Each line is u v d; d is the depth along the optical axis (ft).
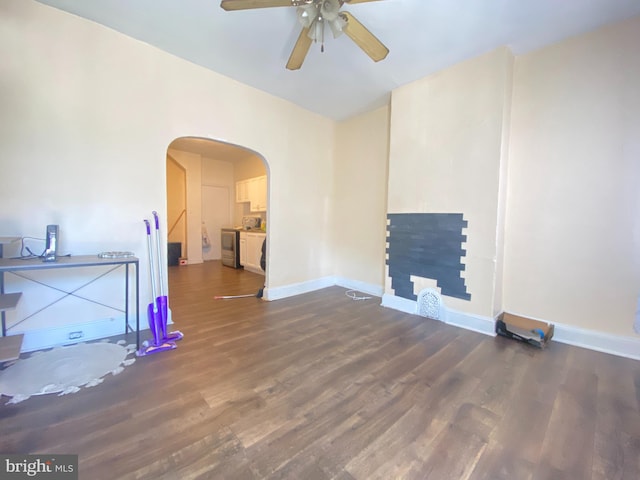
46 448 4.05
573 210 7.89
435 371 6.41
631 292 7.14
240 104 10.44
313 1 5.47
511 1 6.36
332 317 9.99
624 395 5.53
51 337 7.24
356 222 13.88
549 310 8.35
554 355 7.22
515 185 8.80
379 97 11.61
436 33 7.52
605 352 7.39
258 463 3.89
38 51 6.71
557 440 4.38
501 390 5.69
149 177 8.46
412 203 10.42
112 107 7.75
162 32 7.67
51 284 7.23
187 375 6.10
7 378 5.82
